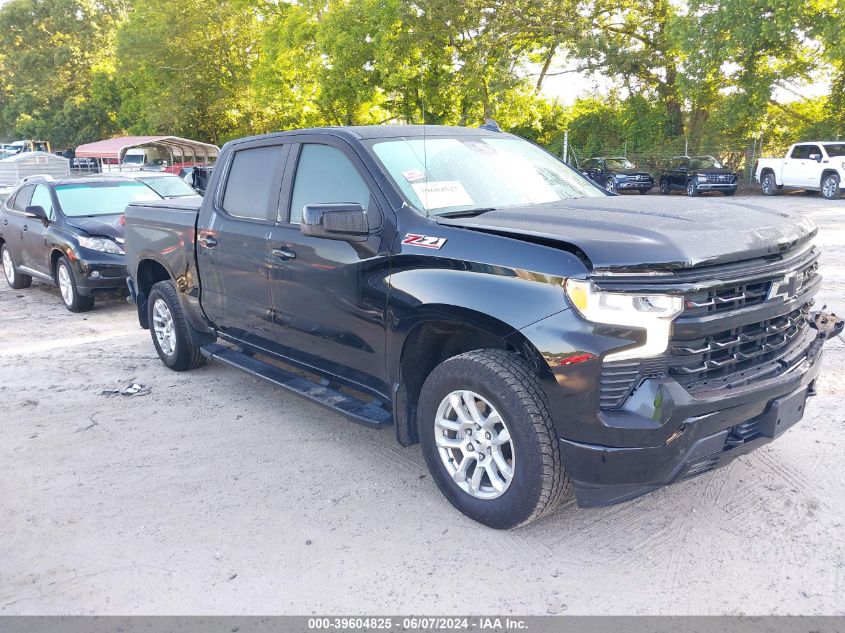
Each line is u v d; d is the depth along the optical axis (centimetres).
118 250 874
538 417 313
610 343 291
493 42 2925
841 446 417
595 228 318
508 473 333
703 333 296
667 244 296
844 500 359
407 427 383
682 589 296
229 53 4166
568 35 2911
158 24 4059
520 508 326
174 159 3338
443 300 335
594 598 294
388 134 419
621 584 302
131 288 657
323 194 420
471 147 434
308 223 357
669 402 289
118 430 495
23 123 6256
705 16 2642
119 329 802
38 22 6519
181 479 415
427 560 325
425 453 367
